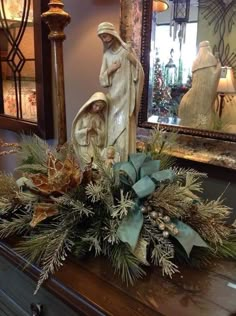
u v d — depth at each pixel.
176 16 1.02
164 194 0.75
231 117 0.96
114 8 1.19
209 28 0.97
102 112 0.88
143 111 1.13
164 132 1.00
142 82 0.84
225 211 0.80
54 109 1.53
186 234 0.73
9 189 0.90
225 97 0.97
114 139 0.86
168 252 0.72
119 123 0.85
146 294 0.65
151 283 0.68
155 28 1.07
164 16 1.04
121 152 0.85
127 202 0.73
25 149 0.98
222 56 0.96
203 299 0.63
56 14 1.03
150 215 0.74
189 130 1.04
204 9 0.97
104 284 0.67
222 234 0.79
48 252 0.73
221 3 0.94
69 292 0.66
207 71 0.99
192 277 0.70
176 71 1.05
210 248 0.76
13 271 0.82
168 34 1.05
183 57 1.03
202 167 1.05
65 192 0.78
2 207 0.88
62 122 1.14
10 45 1.64
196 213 0.78
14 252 0.78
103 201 0.77
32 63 1.55
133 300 0.63
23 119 1.66
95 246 0.74
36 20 1.44
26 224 0.84
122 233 0.72
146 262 0.70
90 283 0.68
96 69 1.29
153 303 0.62
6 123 1.77
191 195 0.79
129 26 1.10
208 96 1.00
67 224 0.78
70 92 1.43
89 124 0.89
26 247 0.77
